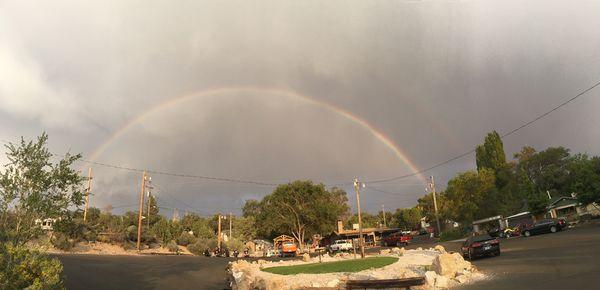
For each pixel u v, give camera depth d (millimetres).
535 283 14766
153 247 66375
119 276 26266
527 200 65750
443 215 86938
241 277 23703
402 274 19281
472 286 16172
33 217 11914
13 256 10648
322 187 96375
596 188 51062
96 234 53188
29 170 12008
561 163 95562
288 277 21609
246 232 111250
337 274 21625
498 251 28031
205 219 111312
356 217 132875
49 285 11039
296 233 97312
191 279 27531
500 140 82812
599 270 15508
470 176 74312
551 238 36125
